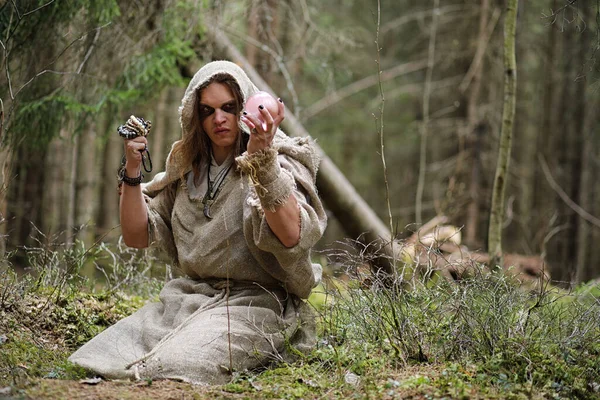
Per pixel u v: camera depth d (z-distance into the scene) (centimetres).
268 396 405
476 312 479
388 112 2358
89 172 1034
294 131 940
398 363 454
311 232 441
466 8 1631
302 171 468
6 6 626
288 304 487
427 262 541
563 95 1692
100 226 1507
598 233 2033
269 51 978
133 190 480
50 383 403
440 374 429
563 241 1636
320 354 466
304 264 468
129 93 812
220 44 904
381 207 2461
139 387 414
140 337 473
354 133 2372
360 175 2502
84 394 388
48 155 1024
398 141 2350
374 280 504
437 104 2062
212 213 476
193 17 842
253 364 454
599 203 2070
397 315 490
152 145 1391
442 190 1941
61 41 727
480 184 1647
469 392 398
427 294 510
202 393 405
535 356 441
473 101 1599
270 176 418
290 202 427
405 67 1966
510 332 467
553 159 1747
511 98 710
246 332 453
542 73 1959
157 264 733
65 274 591
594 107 1736
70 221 950
